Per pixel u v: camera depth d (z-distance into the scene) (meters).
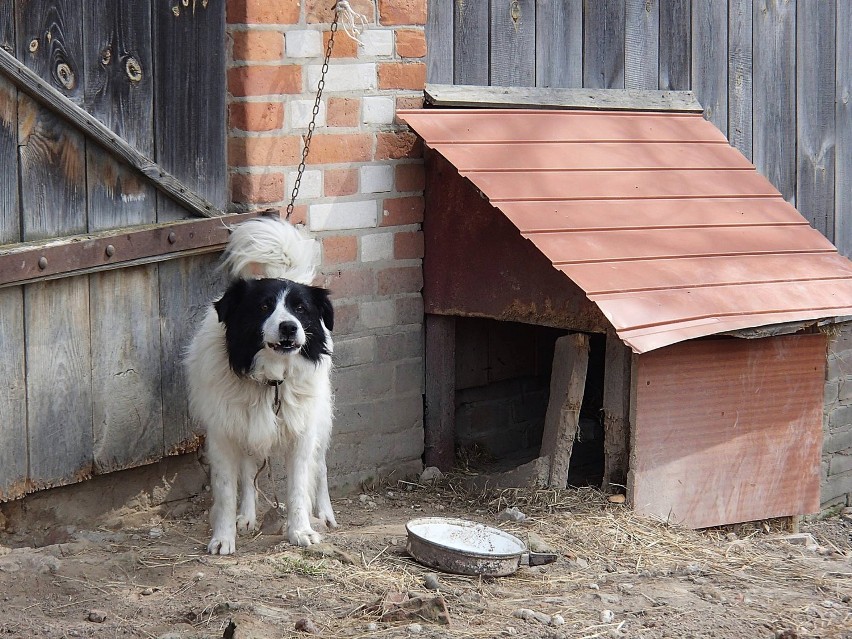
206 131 4.96
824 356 5.43
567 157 5.41
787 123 6.33
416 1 5.31
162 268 4.91
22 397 4.67
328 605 4.33
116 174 4.81
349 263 5.28
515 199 5.14
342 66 5.16
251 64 4.94
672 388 5.15
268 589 4.41
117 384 4.86
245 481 4.97
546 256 4.98
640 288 5.00
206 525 5.00
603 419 5.45
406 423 5.50
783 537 5.28
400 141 5.35
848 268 5.45
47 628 4.19
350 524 5.05
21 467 4.68
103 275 4.79
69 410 4.77
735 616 4.38
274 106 5.00
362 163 5.26
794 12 6.30
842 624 4.35
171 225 4.88
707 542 5.02
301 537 4.75
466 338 5.79
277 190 5.05
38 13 4.63
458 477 5.54
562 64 5.72
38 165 4.67
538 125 5.48
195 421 5.03
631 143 5.61
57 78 4.68
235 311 4.66
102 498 4.91
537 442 6.09
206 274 5.00
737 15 6.13
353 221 5.27
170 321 4.95
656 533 4.97
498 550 4.72
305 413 4.77
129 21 4.78
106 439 4.85
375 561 4.64
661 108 5.90
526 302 5.27
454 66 5.48
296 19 5.02
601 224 5.18
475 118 5.41
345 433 5.33
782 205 5.64
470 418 5.86
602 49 5.81
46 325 4.70
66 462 4.78
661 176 5.52
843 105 6.51
